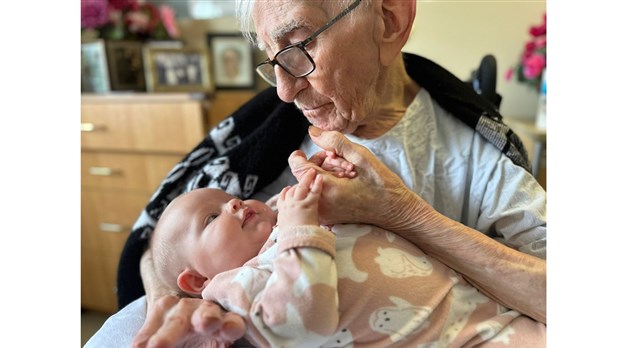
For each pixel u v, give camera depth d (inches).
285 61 28.2
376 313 25.5
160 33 82.1
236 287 25.2
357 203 27.1
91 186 75.7
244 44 88.4
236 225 34.3
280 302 22.9
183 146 68.9
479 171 34.0
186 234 35.3
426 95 36.0
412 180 33.4
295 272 23.1
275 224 35.8
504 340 26.9
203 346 26.6
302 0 26.0
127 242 43.6
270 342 23.6
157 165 71.5
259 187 41.2
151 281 37.5
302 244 23.7
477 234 28.0
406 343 25.9
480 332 27.0
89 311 80.9
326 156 28.9
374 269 26.3
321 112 30.7
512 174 33.2
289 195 26.3
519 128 70.6
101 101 71.1
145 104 69.0
